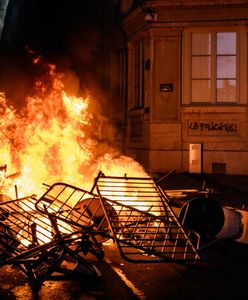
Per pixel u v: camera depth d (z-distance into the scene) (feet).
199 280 17.17
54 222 18.79
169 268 18.51
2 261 17.93
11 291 15.56
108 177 22.66
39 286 15.74
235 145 52.90
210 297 15.37
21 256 16.90
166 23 53.83
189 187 41.19
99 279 16.72
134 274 17.69
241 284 16.76
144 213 21.52
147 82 55.36
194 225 21.84
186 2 52.42
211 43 53.67
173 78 54.24
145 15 53.83
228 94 53.78
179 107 53.98
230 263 19.58
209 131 53.42
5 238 19.36
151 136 54.44
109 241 22.20
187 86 54.08
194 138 53.57
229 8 52.75
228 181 46.47
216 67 53.78
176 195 27.04
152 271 18.10
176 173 53.36
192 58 54.08
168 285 16.52
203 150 53.36
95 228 21.22
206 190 27.99
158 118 54.39
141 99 58.80
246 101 53.01
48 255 16.89
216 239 20.77
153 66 54.39
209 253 21.08
